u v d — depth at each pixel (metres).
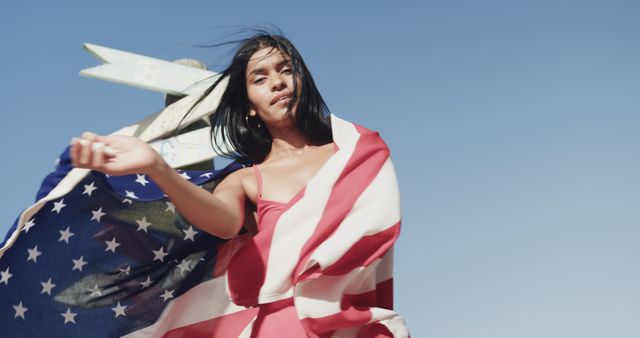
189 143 5.17
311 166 3.12
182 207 2.57
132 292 3.22
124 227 3.21
